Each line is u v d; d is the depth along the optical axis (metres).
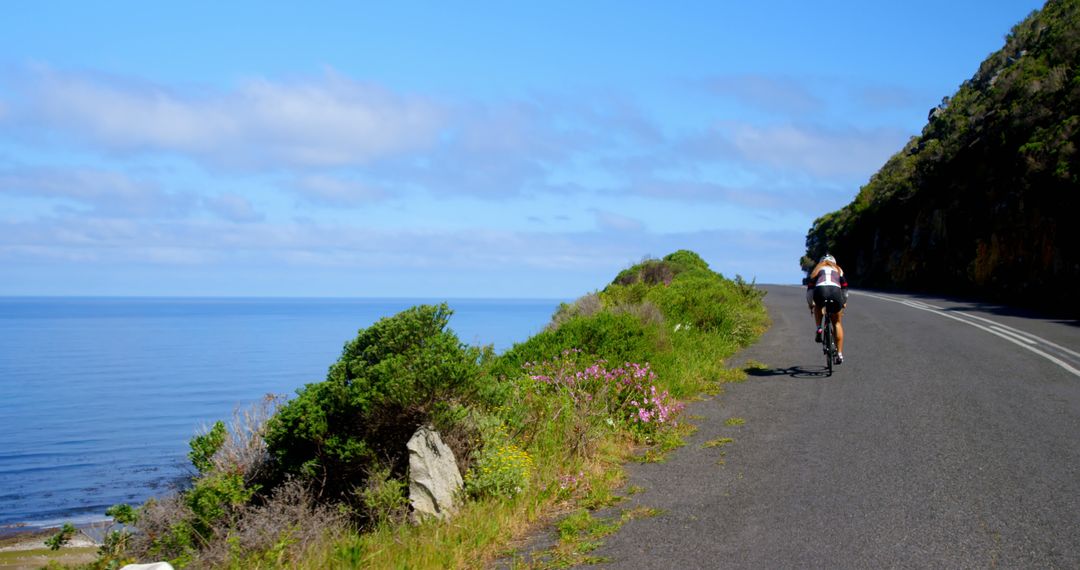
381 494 6.27
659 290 22.56
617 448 7.80
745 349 15.56
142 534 6.31
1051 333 16.27
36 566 21.89
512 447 7.20
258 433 7.42
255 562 5.48
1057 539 4.77
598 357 10.91
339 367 7.37
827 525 5.19
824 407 9.45
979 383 10.57
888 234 45.78
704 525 5.35
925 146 47.56
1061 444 7.19
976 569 4.34
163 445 64.12
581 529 5.46
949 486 5.98
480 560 5.04
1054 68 30.95
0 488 44.22
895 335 16.69
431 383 6.93
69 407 104.00
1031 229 26.38
